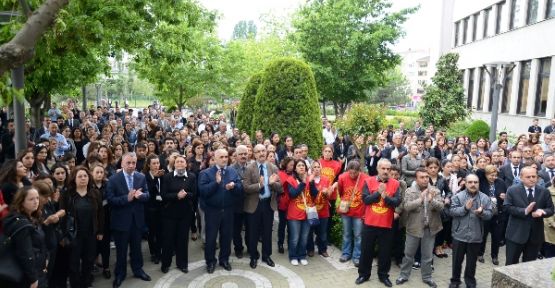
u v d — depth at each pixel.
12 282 4.16
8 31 5.58
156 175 7.12
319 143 10.23
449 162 7.66
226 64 26.91
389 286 6.41
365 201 6.46
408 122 23.95
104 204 6.33
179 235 6.70
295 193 7.00
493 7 23.67
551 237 6.50
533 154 9.54
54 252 5.25
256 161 7.20
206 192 6.51
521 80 20.66
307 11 23.20
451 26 31.81
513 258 6.33
